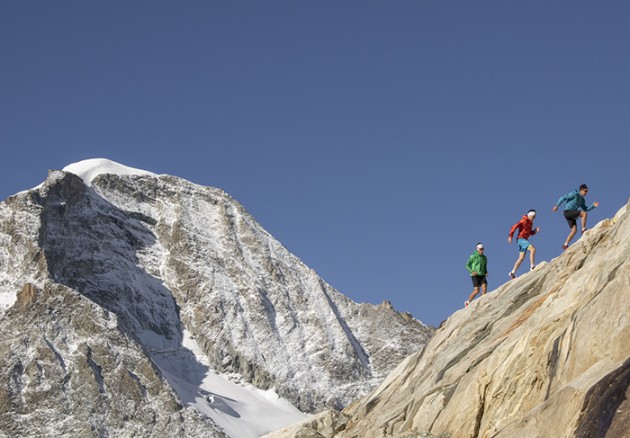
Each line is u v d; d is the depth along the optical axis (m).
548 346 24.14
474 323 31.33
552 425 21.19
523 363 24.98
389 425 29.81
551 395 22.84
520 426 22.17
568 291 26.14
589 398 20.48
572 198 35.72
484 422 25.27
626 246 24.88
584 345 22.48
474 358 28.38
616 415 19.70
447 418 26.77
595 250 27.81
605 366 21.41
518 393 24.53
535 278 30.67
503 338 28.33
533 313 27.02
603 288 23.47
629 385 19.88
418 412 28.44
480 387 26.02
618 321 21.92
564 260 29.77
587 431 20.03
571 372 22.56
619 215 29.59
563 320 24.83
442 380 28.91
